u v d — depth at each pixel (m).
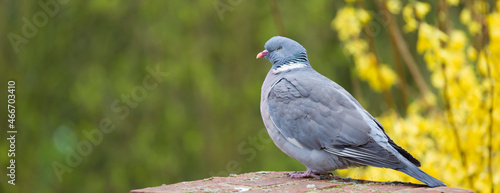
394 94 13.76
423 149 9.14
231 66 14.23
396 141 9.11
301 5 13.88
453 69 8.70
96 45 13.92
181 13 13.74
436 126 9.22
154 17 13.83
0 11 13.21
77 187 14.22
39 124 14.12
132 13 13.90
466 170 9.09
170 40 13.75
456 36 8.71
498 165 9.23
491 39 8.72
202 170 14.27
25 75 13.95
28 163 13.98
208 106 14.15
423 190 5.88
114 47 13.98
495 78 8.84
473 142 9.00
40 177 14.12
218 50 14.10
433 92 12.98
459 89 8.91
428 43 8.68
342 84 14.25
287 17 13.80
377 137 6.74
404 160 6.49
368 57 9.15
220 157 14.20
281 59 7.82
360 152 6.64
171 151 14.12
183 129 14.13
